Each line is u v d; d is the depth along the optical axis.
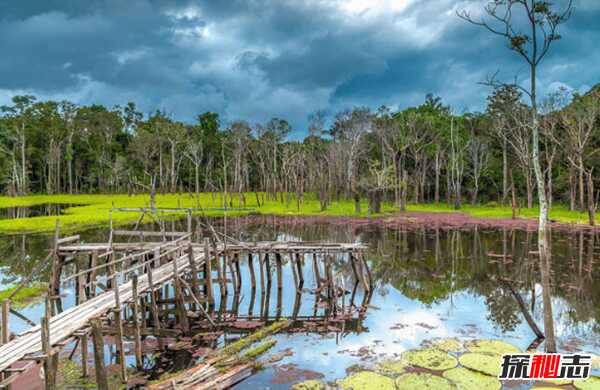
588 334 12.36
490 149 60.84
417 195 63.88
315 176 71.75
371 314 14.75
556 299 16.09
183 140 72.56
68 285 18.73
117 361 11.09
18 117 78.62
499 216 44.81
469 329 12.98
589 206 35.28
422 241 29.64
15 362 8.14
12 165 76.25
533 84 10.27
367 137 64.75
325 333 12.93
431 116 58.66
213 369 10.16
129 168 76.25
